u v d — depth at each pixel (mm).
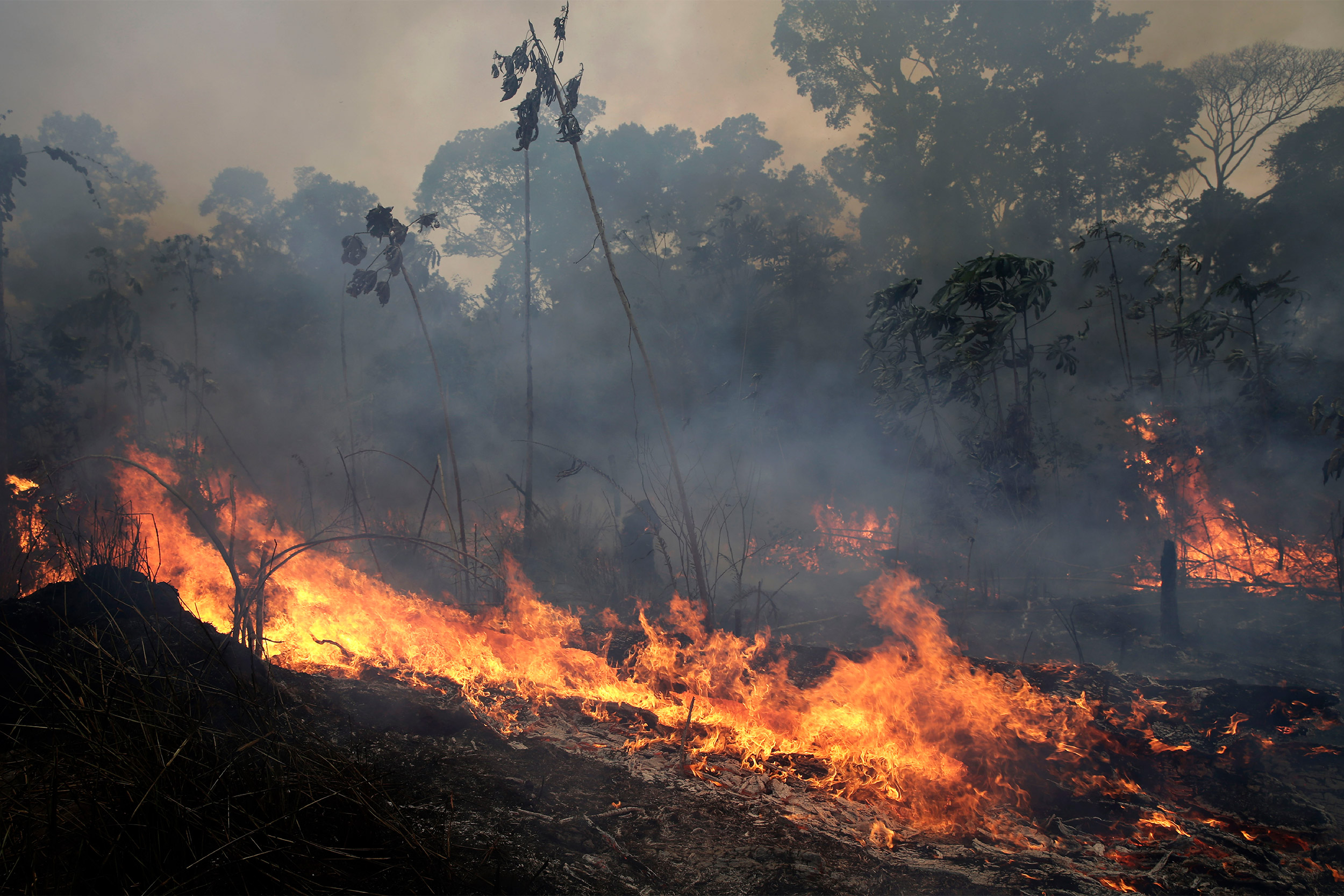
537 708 3406
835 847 2498
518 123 5340
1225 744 3580
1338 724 3855
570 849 2240
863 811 2836
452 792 2410
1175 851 2715
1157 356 8688
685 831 2480
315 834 1975
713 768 3041
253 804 1962
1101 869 2570
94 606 2799
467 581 5727
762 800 2789
